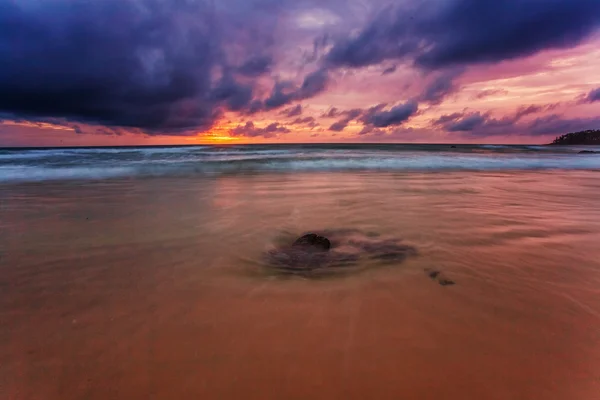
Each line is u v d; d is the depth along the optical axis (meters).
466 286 3.00
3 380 1.85
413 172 12.68
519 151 27.78
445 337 2.24
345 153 23.59
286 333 2.29
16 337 2.24
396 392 1.77
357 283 3.06
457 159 18.19
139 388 1.79
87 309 2.61
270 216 5.57
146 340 2.21
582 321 2.43
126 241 4.30
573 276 3.20
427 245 4.09
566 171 13.48
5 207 6.35
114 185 9.21
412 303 2.70
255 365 1.97
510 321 2.43
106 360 2.01
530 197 7.34
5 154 21.14
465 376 1.88
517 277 3.18
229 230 4.77
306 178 10.74
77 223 5.18
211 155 21.08
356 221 5.23
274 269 3.39
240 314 2.53
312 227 4.91
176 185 9.17
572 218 5.45
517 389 1.78
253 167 14.22
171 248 4.04
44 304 2.68
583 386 1.79
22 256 3.76
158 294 2.86
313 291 2.91
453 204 6.53
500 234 4.56
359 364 1.98
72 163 15.23
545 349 2.11
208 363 1.98
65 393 1.76
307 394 1.75
